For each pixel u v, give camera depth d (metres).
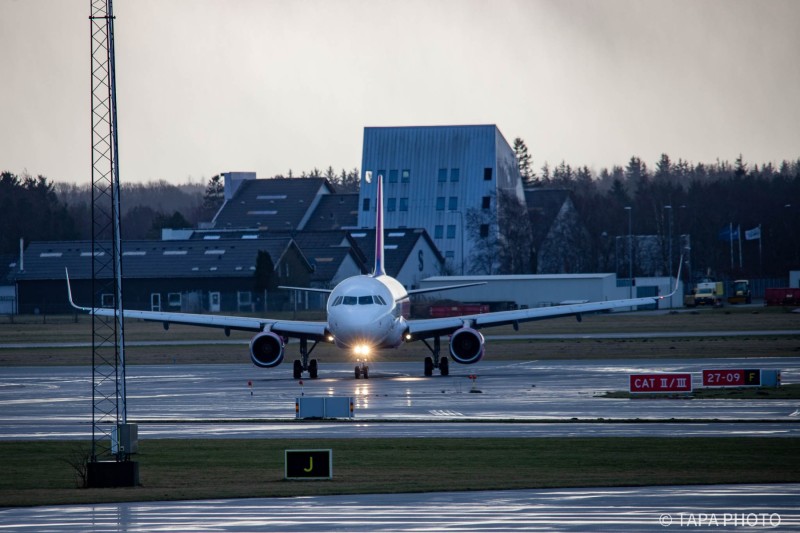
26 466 110.75
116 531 75.50
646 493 89.44
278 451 118.31
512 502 85.69
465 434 129.75
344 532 73.81
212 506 85.81
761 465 104.94
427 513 80.94
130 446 101.19
